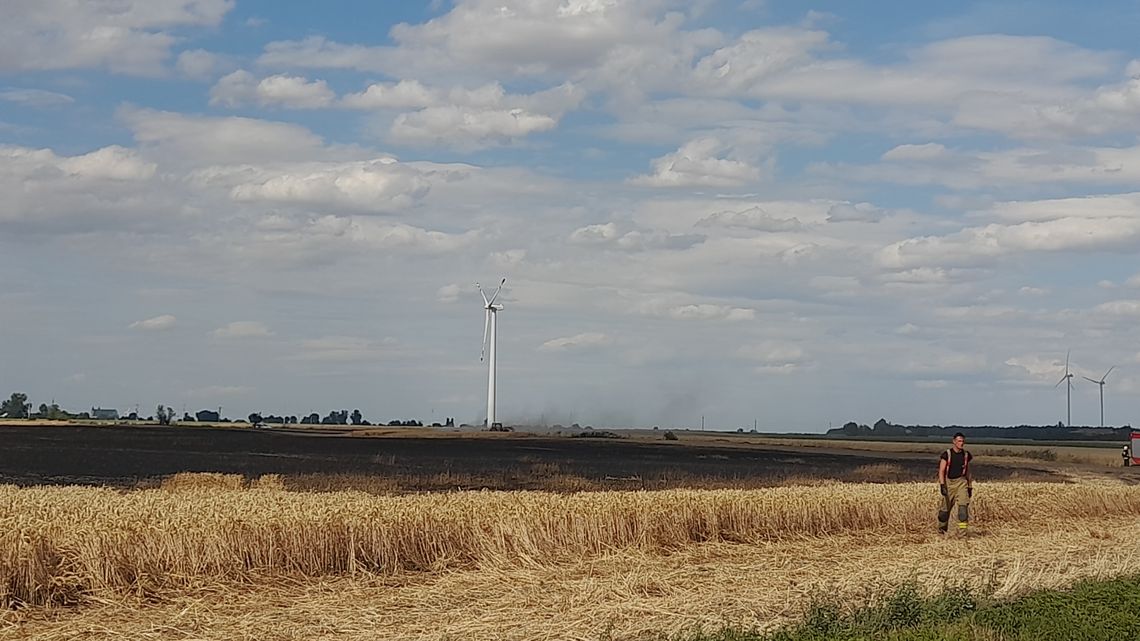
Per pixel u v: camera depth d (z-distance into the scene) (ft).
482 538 79.30
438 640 53.62
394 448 281.33
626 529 88.07
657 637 54.08
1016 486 135.54
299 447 272.10
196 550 67.26
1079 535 109.09
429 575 73.87
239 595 65.31
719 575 75.77
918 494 114.11
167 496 83.15
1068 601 60.03
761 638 51.19
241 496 83.51
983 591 64.34
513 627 56.90
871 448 476.95
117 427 428.15
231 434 378.73
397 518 76.07
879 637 50.37
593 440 429.38
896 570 79.30
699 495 98.58
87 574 62.69
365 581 70.59
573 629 56.18
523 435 479.82
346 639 54.13
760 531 98.17
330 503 79.30
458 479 164.25
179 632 55.98
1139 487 151.53
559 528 83.71
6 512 67.15
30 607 59.93
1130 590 64.64
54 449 224.12
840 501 105.40
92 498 78.48
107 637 54.39
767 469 233.35
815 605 57.11
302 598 65.26
